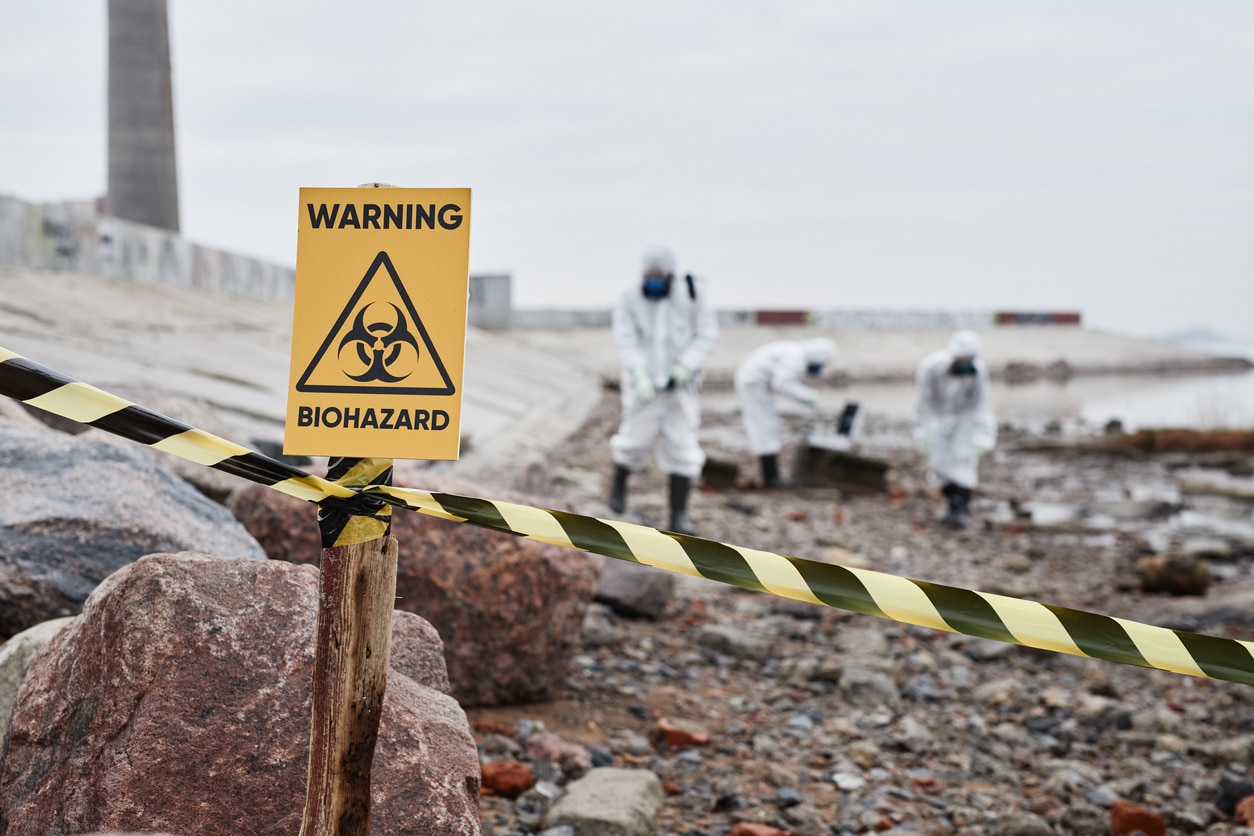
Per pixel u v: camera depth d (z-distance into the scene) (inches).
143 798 80.3
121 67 1028.5
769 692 212.1
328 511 64.2
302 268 64.2
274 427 484.7
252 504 166.7
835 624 269.7
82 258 731.4
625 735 172.7
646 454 377.1
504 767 143.8
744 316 2196.1
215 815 81.3
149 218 1050.7
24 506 131.9
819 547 377.4
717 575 66.5
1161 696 235.6
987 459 743.7
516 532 65.6
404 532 167.9
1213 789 176.9
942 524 447.5
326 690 64.6
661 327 365.4
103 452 147.3
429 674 107.8
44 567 127.2
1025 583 339.0
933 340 2397.9
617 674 208.8
